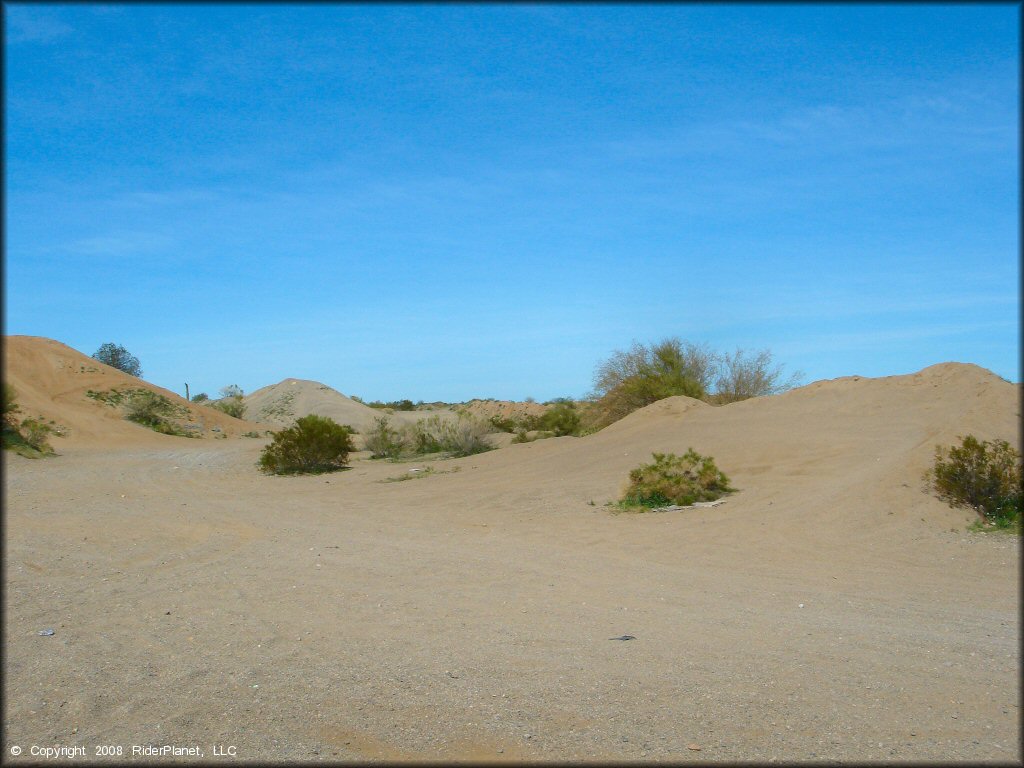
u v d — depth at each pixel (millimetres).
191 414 64250
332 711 6227
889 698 6262
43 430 39531
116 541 14031
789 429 22547
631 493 18078
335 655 7578
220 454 41094
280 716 6152
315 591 10328
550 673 6941
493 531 15680
